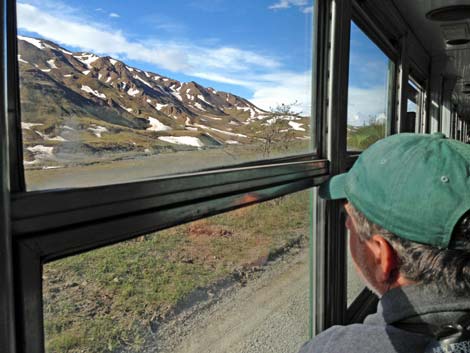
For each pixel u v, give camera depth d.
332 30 1.79
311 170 1.64
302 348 0.77
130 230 0.78
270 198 1.33
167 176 0.90
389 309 0.65
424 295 0.62
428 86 5.25
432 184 0.62
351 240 0.76
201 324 1.09
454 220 0.59
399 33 3.30
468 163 0.64
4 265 0.53
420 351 0.60
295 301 1.68
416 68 4.50
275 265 1.50
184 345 1.02
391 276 0.66
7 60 0.62
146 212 0.82
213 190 1.04
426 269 0.61
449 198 0.61
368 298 2.53
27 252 0.59
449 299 0.60
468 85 6.44
